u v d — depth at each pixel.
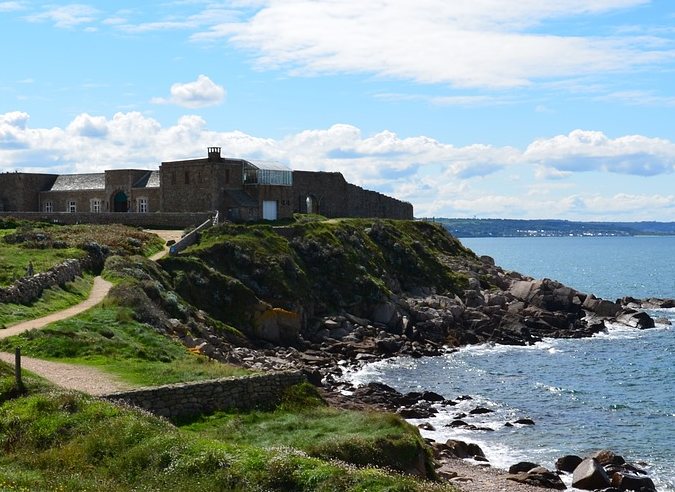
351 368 73.12
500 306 101.69
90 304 56.88
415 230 121.25
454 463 45.16
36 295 54.97
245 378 37.53
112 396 32.88
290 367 59.91
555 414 59.19
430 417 56.56
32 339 42.75
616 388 68.75
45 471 26.19
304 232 98.38
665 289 179.38
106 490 24.56
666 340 94.75
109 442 27.83
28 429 29.06
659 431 54.91
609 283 196.50
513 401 63.09
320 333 83.25
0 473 24.98
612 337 96.94
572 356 83.75
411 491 24.86
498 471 44.44
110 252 77.12
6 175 126.19
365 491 24.41
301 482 25.14
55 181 129.00
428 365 77.19
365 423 35.53
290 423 35.09
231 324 76.00
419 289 102.00
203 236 90.56
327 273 93.00
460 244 128.62
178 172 110.25
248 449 27.64
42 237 78.88
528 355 84.12
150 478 25.67
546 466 46.44
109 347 43.22
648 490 42.28
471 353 84.69
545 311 101.94
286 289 84.00
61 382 35.72
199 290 76.88
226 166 108.56
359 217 141.75
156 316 54.84
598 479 42.44
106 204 120.12
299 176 129.75
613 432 54.50
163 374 38.84
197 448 27.22
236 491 24.70
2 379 32.81
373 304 91.12
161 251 86.50
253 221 105.81
